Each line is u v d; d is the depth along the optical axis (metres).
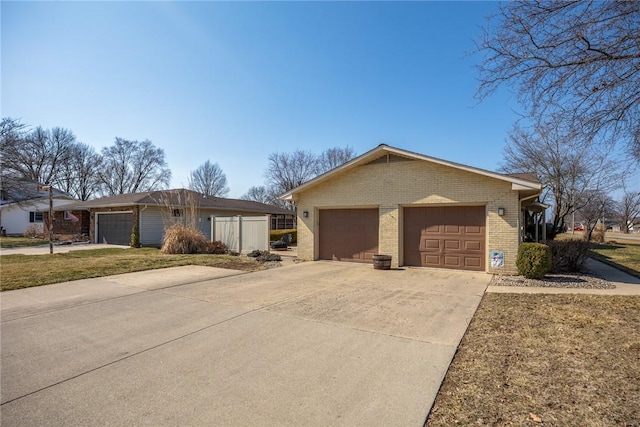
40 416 2.97
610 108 5.54
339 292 7.93
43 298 7.32
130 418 2.94
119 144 48.94
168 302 7.00
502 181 10.28
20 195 28.30
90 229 23.95
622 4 4.75
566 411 2.96
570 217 45.56
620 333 4.88
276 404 3.15
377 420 2.88
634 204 49.53
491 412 2.97
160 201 19.58
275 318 5.86
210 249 16.27
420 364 3.97
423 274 10.44
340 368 3.89
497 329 5.18
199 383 3.56
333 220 13.63
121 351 4.44
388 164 12.15
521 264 9.55
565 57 5.38
